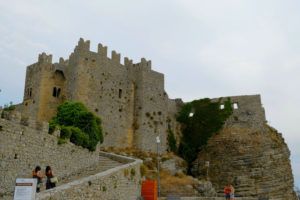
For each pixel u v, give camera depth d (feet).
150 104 221.87
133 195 100.89
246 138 235.40
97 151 130.62
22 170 84.99
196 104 262.26
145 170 186.19
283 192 220.23
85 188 66.85
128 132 211.20
